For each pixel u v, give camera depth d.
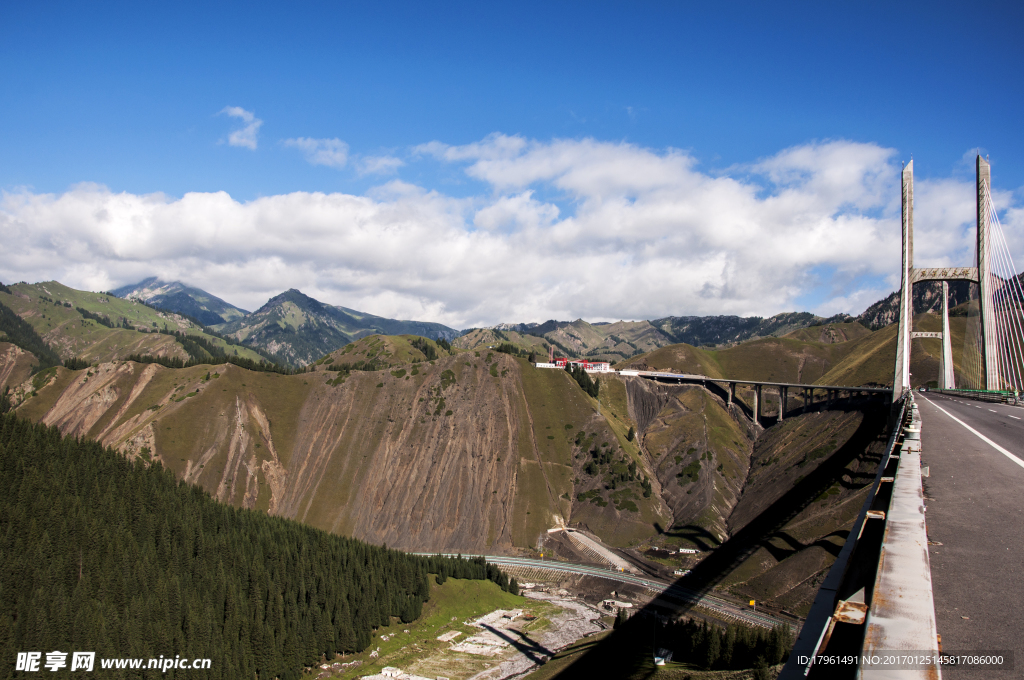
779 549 129.00
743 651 81.25
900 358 107.56
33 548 111.06
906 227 108.00
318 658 116.62
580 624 130.38
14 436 144.12
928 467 26.67
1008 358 108.56
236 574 127.12
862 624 9.27
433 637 127.94
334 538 151.25
